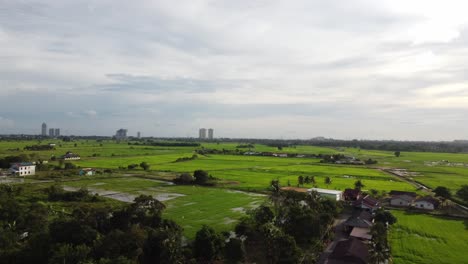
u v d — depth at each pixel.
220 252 65.81
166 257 57.16
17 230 70.06
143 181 162.00
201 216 96.62
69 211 90.75
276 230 66.44
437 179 176.25
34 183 144.88
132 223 70.00
